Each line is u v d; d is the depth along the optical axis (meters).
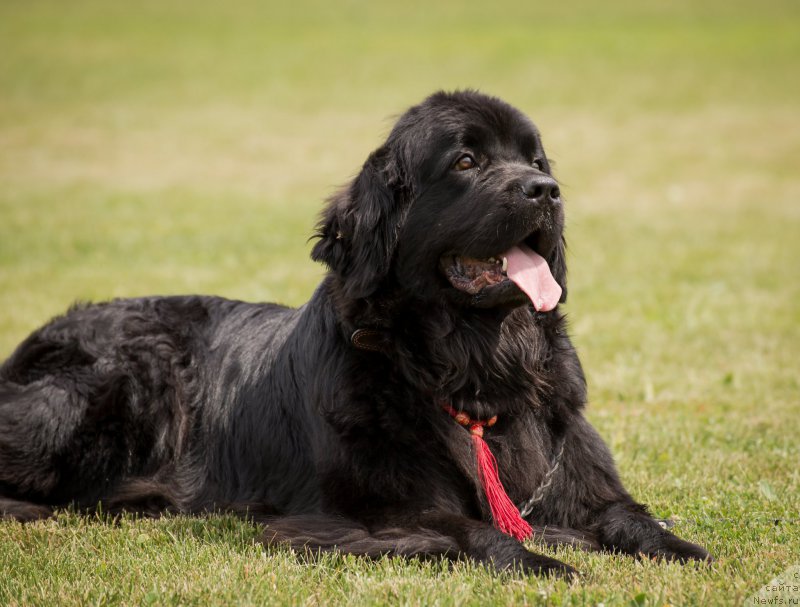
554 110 49.94
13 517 8.92
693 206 31.89
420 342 8.13
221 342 9.96
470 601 6.47
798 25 72.44
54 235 26.69
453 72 59.38
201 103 52.38
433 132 8.27
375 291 8.18
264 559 7.45
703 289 20.50
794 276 21.66
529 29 74.88
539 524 8.28
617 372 14.35
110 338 9.81
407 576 6.90
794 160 39.22
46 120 47.66
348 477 7.91
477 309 8.18
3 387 9.83
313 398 8.36
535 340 8.45
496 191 8.02
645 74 57.97
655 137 44.16
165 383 9.66
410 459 7.89
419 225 8.21
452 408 8.14
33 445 9.41
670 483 9.64
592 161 39.88
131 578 7.16
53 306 18.75
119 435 9.53
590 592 6.51
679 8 83.31
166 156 41.28
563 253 8.80
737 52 63.38
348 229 8.30
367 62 62.66
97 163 39.66
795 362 14.95
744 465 10.20
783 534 7.98
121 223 28.77
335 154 41.81
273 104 52.19
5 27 74.75
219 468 9.38
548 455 8.38
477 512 8.12
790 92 52.34
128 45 68.31
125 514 9.00
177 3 88.06
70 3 86.88
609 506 8.21
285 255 24.45
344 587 6.85
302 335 8.84
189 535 8.26
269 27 76.81
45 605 6.71
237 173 38.41
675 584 6.62
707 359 15.19
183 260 23.80
